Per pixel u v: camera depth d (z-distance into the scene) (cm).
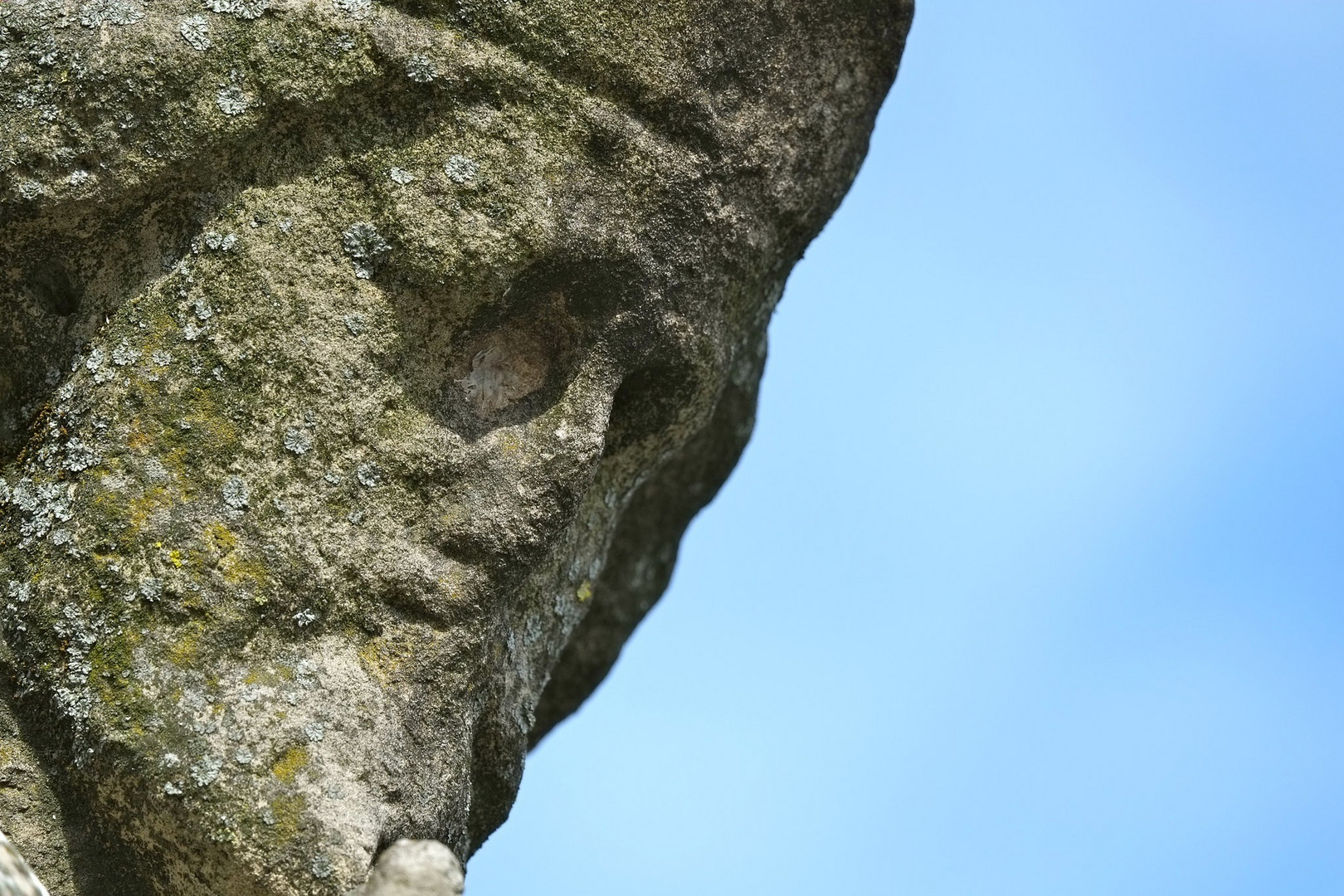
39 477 905
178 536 889
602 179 962
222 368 909
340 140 932
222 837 857
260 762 870
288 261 921
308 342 919
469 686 942
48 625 884
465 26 941
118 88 902
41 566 892
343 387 923
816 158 1074
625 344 985
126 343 910
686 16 977
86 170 904
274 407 912
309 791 870
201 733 868
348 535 916
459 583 934
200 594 886
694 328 1022
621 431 1074
